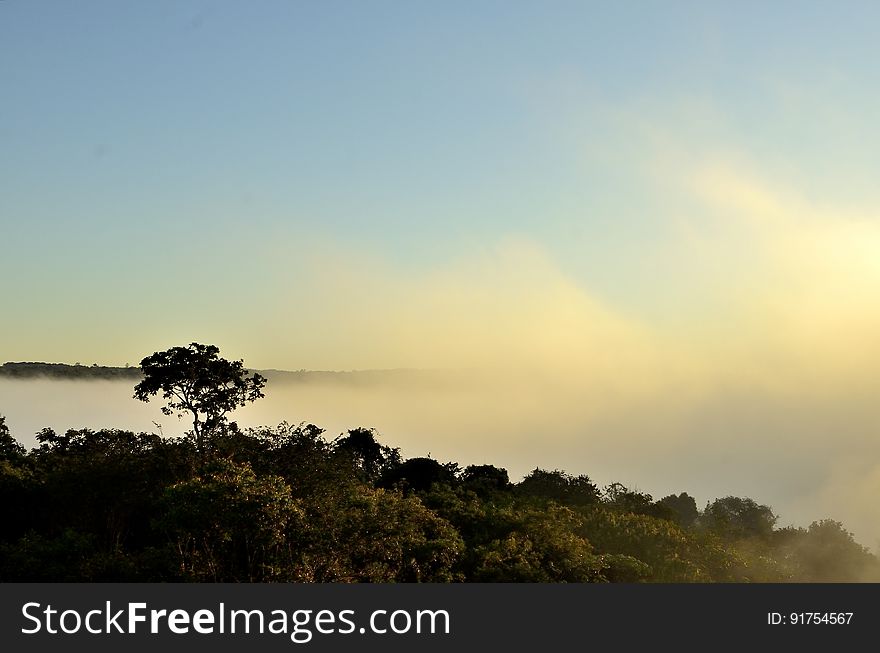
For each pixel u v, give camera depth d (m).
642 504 72.50
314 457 36.56
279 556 25.80
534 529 42.53
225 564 25.94
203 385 56.00
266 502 25.52
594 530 51.38
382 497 37.44
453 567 36.72
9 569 26.30
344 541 28.98
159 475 34.06
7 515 35.75
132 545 33.94
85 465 34.88
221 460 29.08
